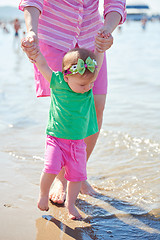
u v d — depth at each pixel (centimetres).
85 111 221
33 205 241
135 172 303
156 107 525
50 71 219
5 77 791
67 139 218
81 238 203
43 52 257
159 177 292
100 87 268
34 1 231
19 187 267
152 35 3053
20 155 334
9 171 296
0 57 1292
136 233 210
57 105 219
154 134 402
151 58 1199
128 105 538
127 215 233
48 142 223
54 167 212
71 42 252
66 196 233
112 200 255
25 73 869
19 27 2127
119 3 242
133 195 262
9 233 204
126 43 2050
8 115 476
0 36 3303
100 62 229
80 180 224
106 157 337
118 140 383
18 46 1817
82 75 204
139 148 360
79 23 251
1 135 393
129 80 751
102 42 220
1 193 256
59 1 248
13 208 235
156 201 252
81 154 222
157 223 222
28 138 386
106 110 510
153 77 788
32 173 294
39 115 481
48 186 216
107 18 240
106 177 293
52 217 228
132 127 429
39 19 254
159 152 349
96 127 236
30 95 603
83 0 251
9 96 589
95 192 267
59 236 204
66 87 214
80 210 240
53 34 253
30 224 216
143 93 623
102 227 217
